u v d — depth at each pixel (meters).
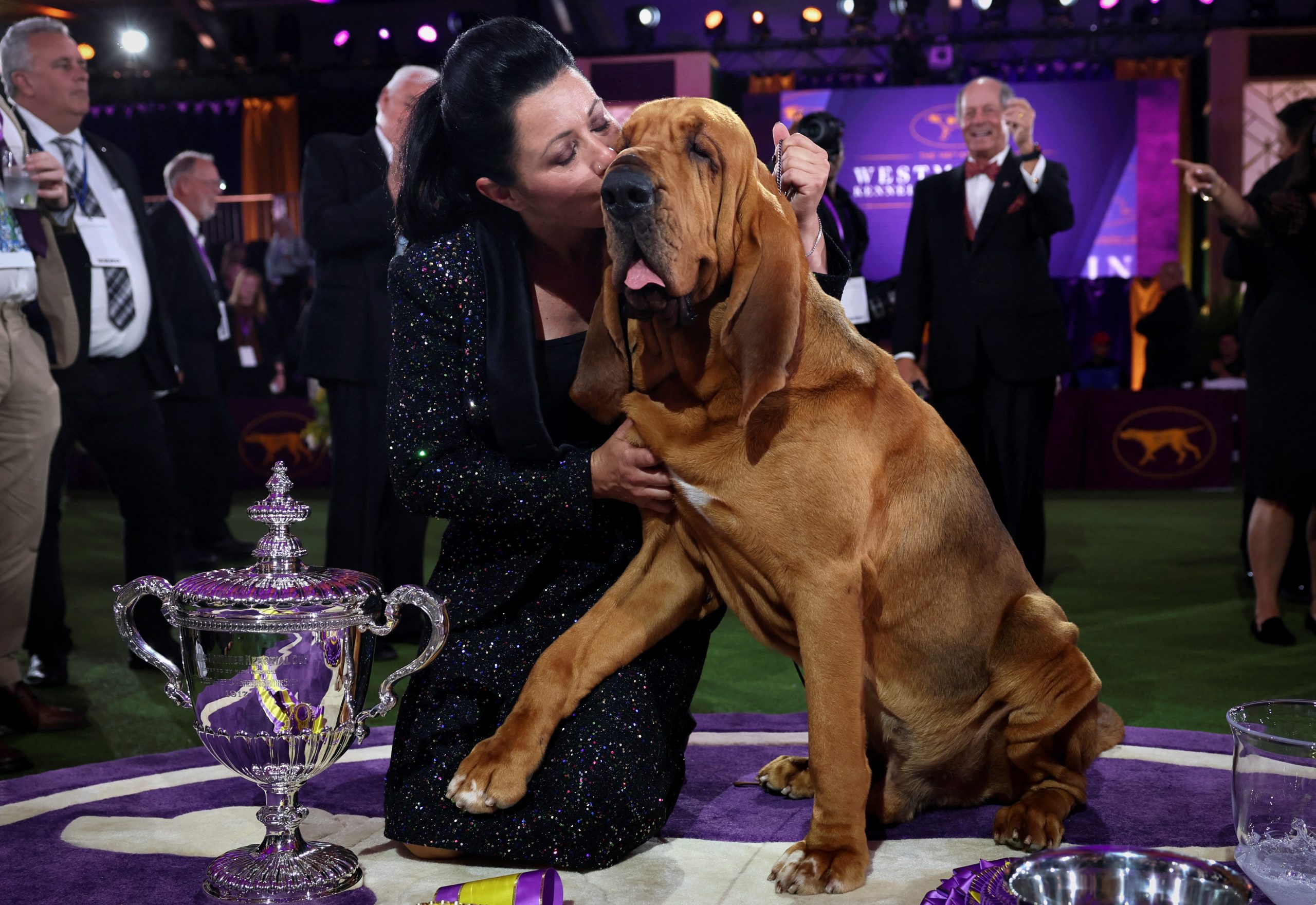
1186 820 2.48
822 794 2.14
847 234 4.90
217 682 2.15
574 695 2.25
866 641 2.29
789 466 2.10
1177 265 11.64
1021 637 2.33
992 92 5.01
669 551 2.34
